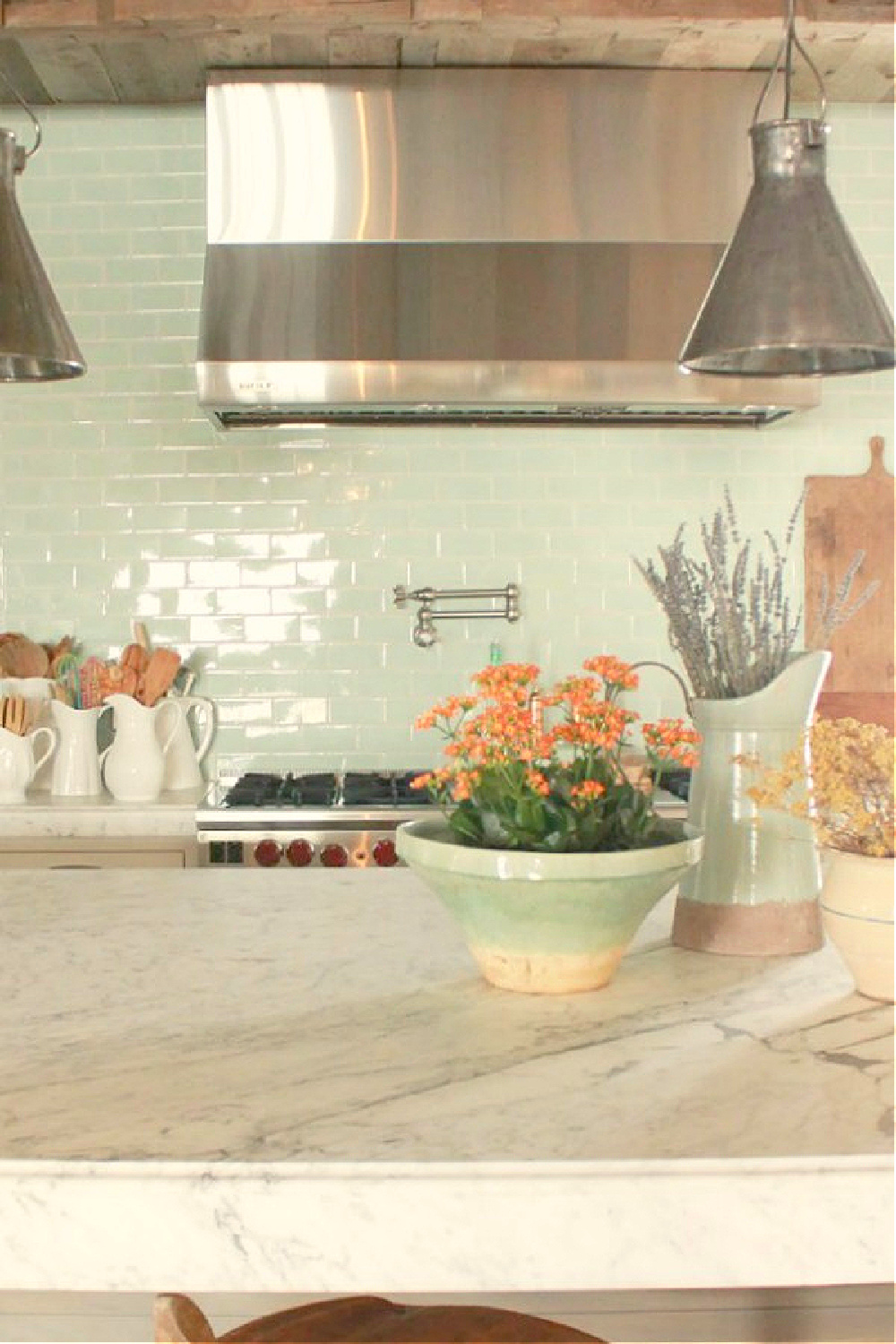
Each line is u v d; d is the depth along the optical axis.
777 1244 1.18
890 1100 1.31
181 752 4.27
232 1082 1.37
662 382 3.99
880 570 4.52
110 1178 1.17
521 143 4.10
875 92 4.34
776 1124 1.25
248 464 4.47
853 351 2.22
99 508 4.47
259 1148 1.20
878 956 1.61
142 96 4.35
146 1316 1.77
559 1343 1.44
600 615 4.51
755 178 1.96
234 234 4.04
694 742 1.69
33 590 4.48
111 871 2.49
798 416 4.34
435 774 1.69
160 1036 1.52
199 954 1.88
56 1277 1.18
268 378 3.91
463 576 4.49
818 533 4.52
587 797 1.62
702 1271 1.18
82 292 4.46
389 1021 1.57
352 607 4.49
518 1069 1.40
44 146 4.43
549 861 1.58
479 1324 1.48
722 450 4.51
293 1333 1.46
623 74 4.14
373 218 4.05
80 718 4.11
